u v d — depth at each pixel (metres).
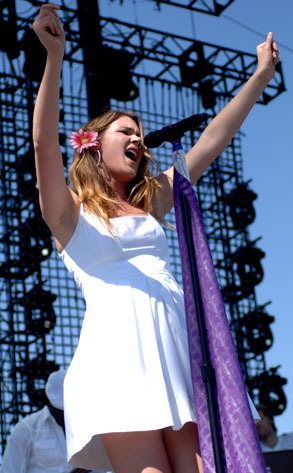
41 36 2.01
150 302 2.04
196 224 2.11
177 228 2.14
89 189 2.18
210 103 10.19
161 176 2.44
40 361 8.13
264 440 5.59
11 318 8.34
